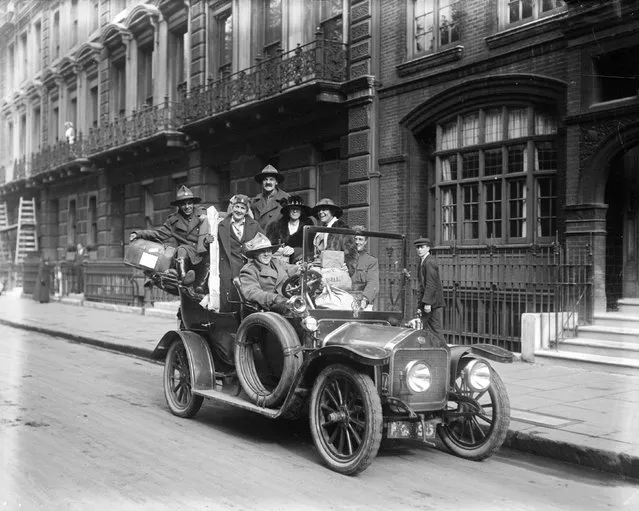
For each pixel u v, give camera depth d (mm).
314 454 5707
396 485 4910
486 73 11133
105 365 10812
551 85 10125
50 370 10062
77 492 4438
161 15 19469
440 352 5477
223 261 6957
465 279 10680
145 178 20875
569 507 4504
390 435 5262
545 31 10234
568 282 9469
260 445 5957
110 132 19406
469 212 11625
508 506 4504
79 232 20125
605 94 9555
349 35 13672
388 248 11852
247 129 16531
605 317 9258
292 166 15297
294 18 15023
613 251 9812
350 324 5832
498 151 11109
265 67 15164
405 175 12516
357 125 13227
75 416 6883
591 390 7598
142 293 18266
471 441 5805
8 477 4703
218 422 6879
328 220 7910
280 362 6051
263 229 8172
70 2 18062
